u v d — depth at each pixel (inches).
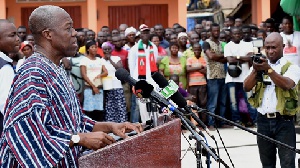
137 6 900.6
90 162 146.8
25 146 139.1
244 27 526.6
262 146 274.2
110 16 900.6
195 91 496.1
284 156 267.4
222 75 503.5
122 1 896.9
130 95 498.3
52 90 144.9
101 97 470.6
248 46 487.2
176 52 494.9
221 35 544.7
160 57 499.8
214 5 1021.8
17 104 141.1
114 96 478.0
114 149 147.1
